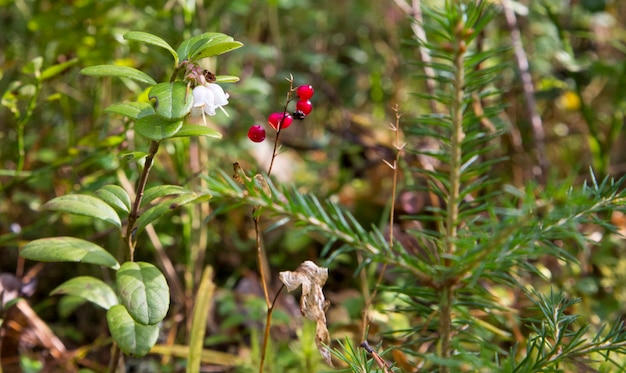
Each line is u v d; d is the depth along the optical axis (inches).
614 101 30.3
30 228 25.5
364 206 29.5
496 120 24.6
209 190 17.5
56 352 24.5
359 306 24.8
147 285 17.5
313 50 44.2
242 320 24.9
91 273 27.5
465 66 17.7
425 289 18.4
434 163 27.6
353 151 32.5
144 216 18.2
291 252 29.6
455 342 16.5
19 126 24.3
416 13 27.0
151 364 24.5
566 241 25.9
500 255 16.3
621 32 37.7
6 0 30.6
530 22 34.7
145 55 27.1
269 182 17.6
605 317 24.7
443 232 18.7
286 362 23.0
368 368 17.5
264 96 34.4
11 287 22.8
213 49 17.6
